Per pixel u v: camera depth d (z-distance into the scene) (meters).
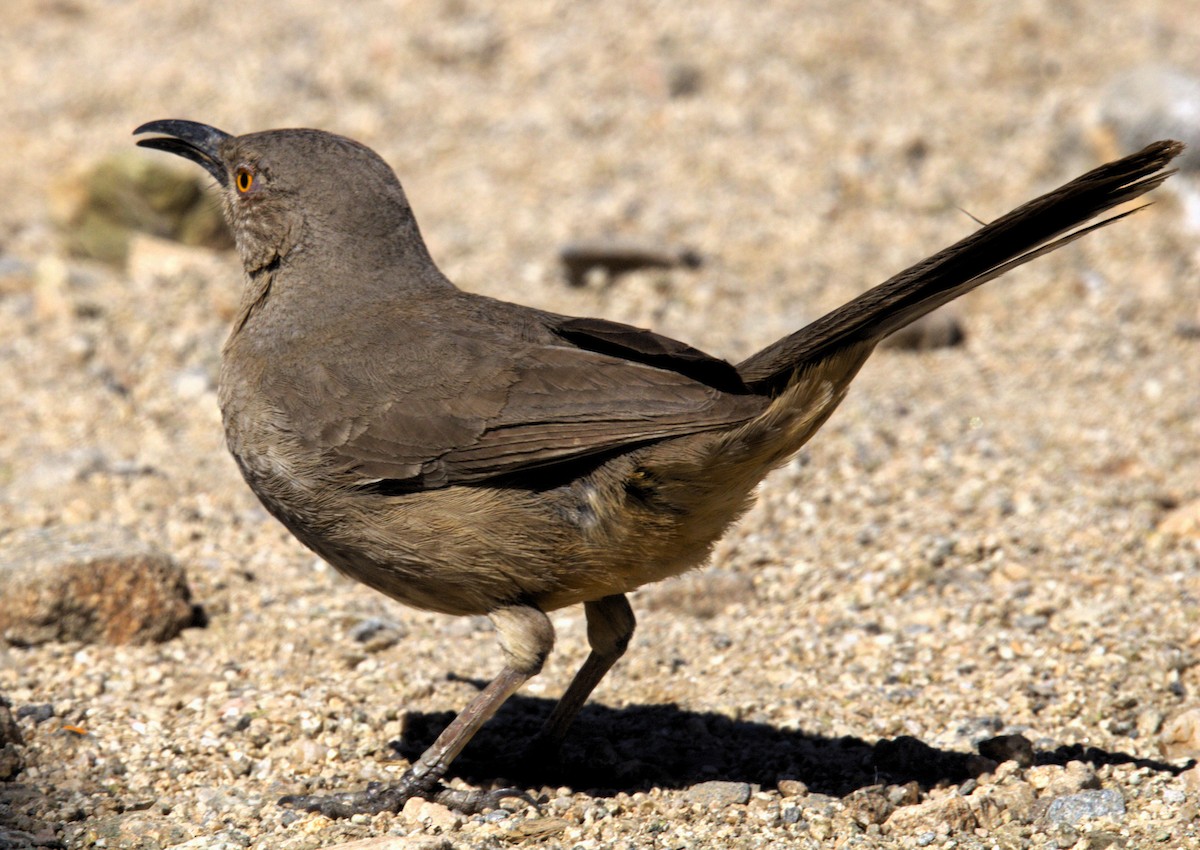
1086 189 7.65
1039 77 23.58
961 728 9.47
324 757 9.15
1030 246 7.85
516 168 21.53
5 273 17.81
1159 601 11.07
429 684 10.15
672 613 11.61
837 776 8.95
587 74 24.03
